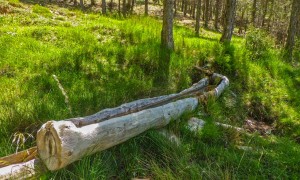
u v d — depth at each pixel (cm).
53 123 310
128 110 419
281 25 3397
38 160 330
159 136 425
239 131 516
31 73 602
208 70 723
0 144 372
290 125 614
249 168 414
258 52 903
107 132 351
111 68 673
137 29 975
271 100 699
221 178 382
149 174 382
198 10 1647
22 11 1173
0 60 640
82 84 568
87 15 1347
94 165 350
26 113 429
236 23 3862
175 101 495
